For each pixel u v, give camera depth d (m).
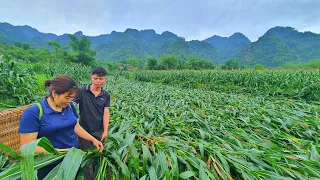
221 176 1.81
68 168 1.33
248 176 1.81
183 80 13.72
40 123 1.54
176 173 1.75
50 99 1.60
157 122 3.55
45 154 1.49
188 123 3.48
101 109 2.57
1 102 4.39
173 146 2.14
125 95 6.53
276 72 10.49
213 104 5.35
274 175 1.83
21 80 5.02
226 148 2.44
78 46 55.53
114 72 28.08
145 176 1.69
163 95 6.91
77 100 2.48
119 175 1.88
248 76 10.38
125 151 1.97
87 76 14.55
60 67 13.15
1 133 1.93
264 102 5.77
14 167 1.30
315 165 2.10
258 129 3.41
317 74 8.85
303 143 2.78
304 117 4.17
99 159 1.89
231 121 3.75
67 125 1.69
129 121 3.25
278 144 2.91
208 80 12.14
